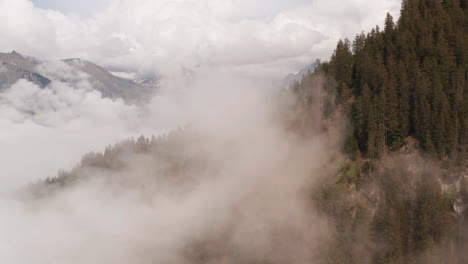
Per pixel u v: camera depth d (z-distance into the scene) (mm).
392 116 101938
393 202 91812
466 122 91500
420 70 107438
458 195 86188
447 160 90750
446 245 82562
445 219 83750
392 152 100812
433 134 94812
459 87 98438
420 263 82875
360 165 105812
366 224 94000
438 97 96750
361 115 108938
